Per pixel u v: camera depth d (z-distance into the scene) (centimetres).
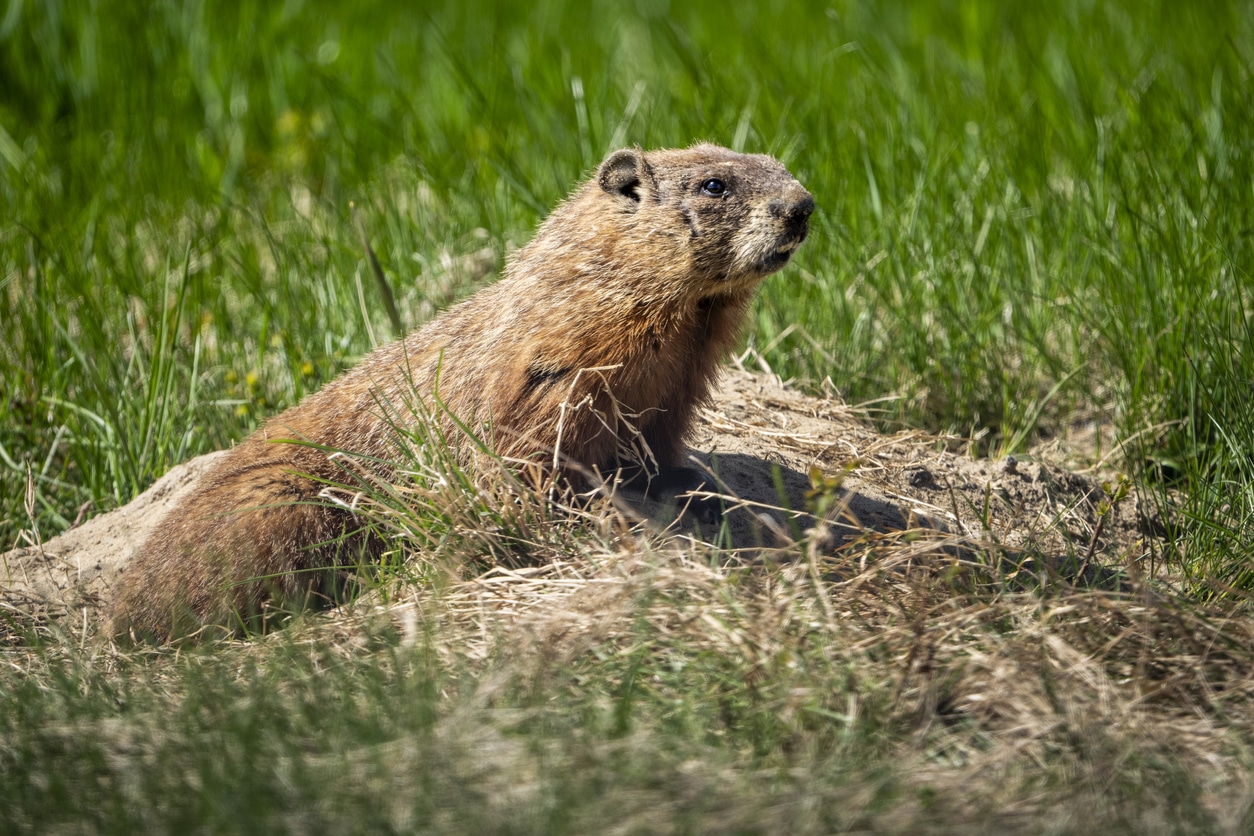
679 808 514
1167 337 1073
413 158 1508
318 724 586
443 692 623
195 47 1903
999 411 1150
